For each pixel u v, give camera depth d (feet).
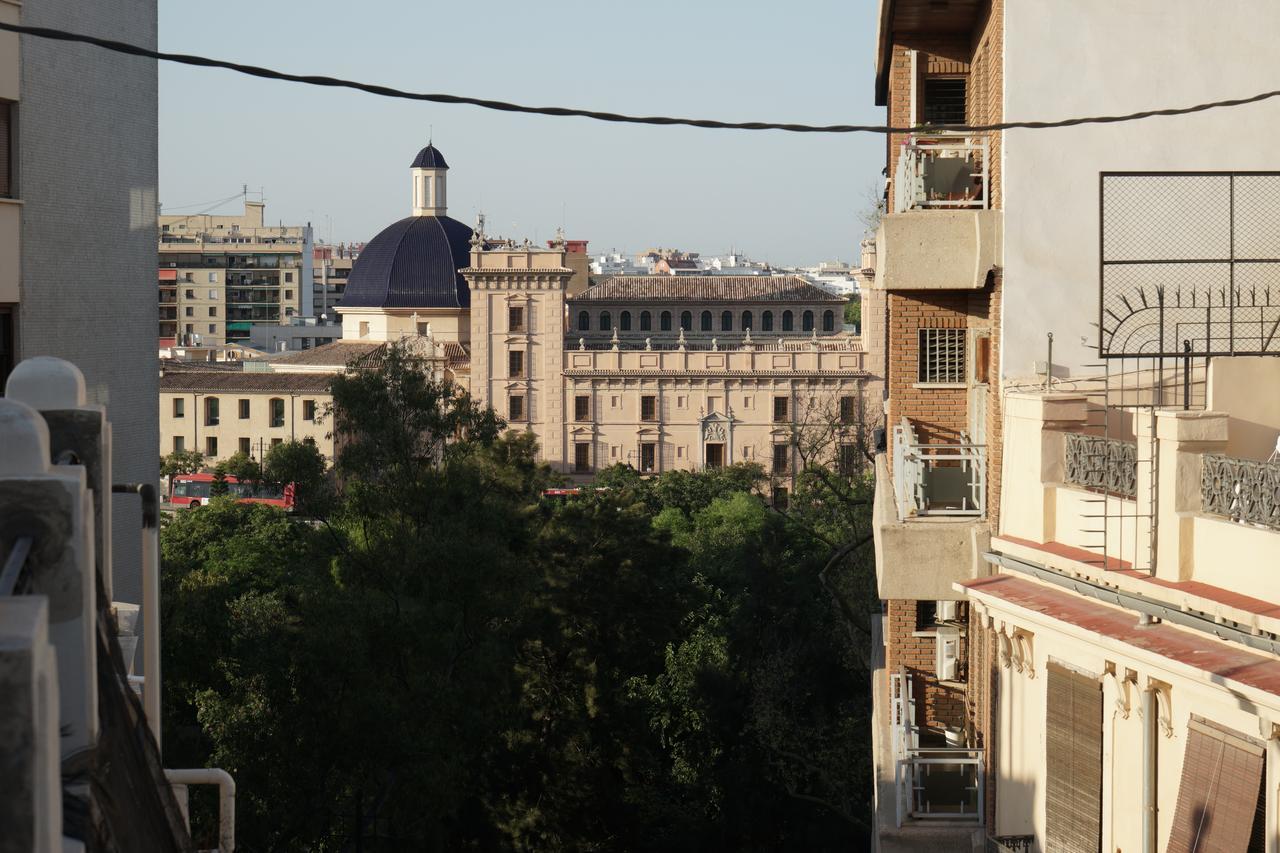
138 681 29.63
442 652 106.93
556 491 357.82
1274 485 31.09
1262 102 46.88
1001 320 47.75
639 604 156.87
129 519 89.40
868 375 402.52
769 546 163.63
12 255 74.90
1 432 14.34
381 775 107.24
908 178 54.60
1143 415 36.42
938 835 47.78
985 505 50.39
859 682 141.18
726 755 150.92
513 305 405.39
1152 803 35.09
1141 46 47.01
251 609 120.88
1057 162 47.34
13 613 10.03
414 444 144.66
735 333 460.55
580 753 143.23
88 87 82.94
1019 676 42.91
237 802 98.78
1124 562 37.22
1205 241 46.83
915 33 64.03
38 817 9.89
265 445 387.14
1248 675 30.48
